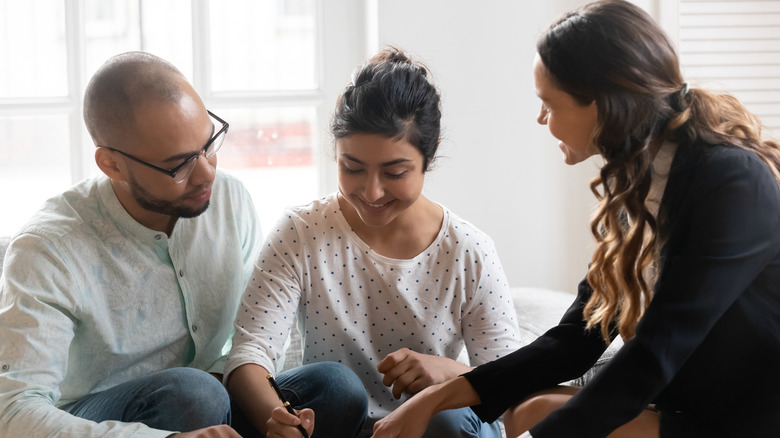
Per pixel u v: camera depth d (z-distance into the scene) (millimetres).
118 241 1537
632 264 1329
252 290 1601
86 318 1501
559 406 1358
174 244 1583
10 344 1393
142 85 1418
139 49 2367
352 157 1438
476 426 1513
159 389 1429
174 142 1423
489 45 2418
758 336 1259
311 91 2471
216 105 2402
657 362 1189
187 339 1631
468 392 1432
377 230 1624
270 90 2455
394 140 1415
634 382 1201
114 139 1435
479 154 2449
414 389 1510
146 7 2357
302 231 1620
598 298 1445
